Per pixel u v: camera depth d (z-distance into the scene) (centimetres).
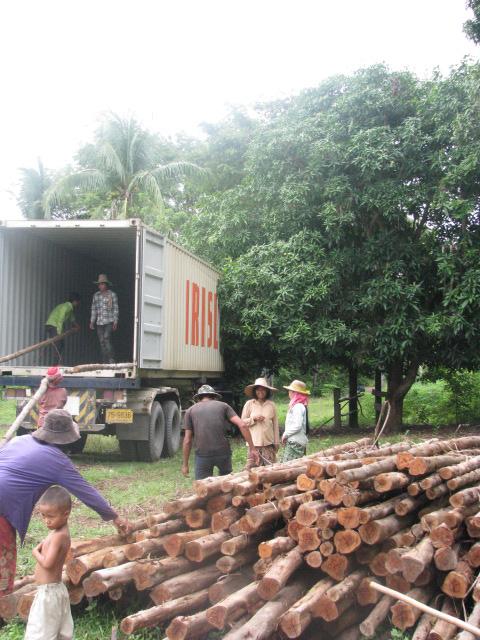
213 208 1755
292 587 415
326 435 1495
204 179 2788
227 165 2838
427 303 1483
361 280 1458
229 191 1673
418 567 385
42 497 373
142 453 1130
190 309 1323
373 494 456
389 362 1432
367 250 1412
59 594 372
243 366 1658
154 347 1121
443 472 470
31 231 1217
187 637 393
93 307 1284
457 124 1322
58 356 1362
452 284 1355
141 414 1113
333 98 1540
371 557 423
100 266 1584
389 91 1463
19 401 1102
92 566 440
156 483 912
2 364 1148
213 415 712
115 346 1686
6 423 1606
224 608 377
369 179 1399
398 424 1543
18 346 1207
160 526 464
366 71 1509
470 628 327
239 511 469
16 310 1198
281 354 1552
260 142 1562
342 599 399
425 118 1434
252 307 1484
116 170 2602
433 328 1315
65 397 878
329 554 416
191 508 477
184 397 1470
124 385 1060
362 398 2045
